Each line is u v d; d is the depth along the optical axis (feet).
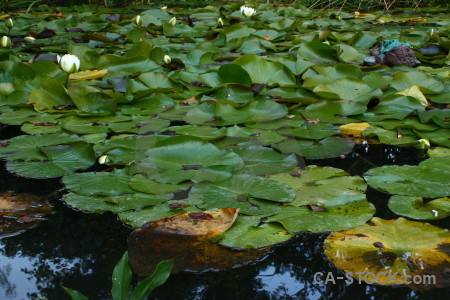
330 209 3.94
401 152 5.28
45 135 5.54
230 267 3.24
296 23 12.70
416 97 6.83
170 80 7.38
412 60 9.02
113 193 4.20
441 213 3.91
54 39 11.45
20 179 4.60
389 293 2.97
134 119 6.13
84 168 4.79
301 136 5.47
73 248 3.51
